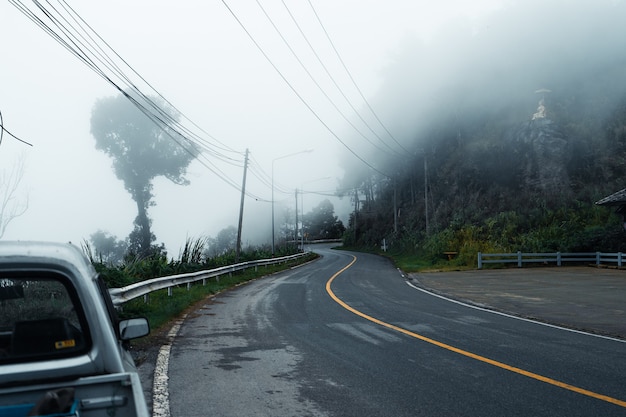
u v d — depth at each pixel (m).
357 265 46.53
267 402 6.20
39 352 3.09
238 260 32.81
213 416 5.69
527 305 16.61
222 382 7.11
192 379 7.27
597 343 10.00
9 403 2.86
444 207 68.19
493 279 28.22
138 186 93.50
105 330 3.19
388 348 9.43
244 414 5.76
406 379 7.25
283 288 22.64
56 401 2.68
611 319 13.55
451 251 48.31
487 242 46.41
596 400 6.21
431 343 9.91
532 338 10.51
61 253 3.29
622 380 7.16
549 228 48.62
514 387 6.80
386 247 81.69
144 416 2.54
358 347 9.54
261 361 8.40
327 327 11.90
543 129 63.72
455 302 17.33
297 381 7.16
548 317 13.84
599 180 59.22
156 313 13.43
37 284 3.71
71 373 3.06
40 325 3.12
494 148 67.88
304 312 14.60
